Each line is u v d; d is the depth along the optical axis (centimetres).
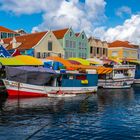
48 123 2467
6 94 4059
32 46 6506
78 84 4519
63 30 7512
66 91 4344
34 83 4081
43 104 3475
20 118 2631
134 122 2552
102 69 5531
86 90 4684
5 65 4212
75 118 2695
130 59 9156
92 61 6197
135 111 3103
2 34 8481
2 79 3953
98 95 4566
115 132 2219
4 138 2022
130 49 9450
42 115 2797
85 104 3575
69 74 4416
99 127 2362
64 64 5131
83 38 7894
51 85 4266
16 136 2073
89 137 2088
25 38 7212
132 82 6050
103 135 2138
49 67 4794
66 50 7325
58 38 7319
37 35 6981
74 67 5147
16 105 3331
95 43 8506
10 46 7112
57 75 4253
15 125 2367
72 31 7531
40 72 4084
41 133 2162
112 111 3092
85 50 7969
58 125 2408
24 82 4012
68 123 2484
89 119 2658
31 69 4069
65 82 4322
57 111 3036
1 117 2658
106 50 8944
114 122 2545
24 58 4584
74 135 2128
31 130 2233
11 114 2800
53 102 3669
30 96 4069
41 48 6644
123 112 3036
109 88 5725
